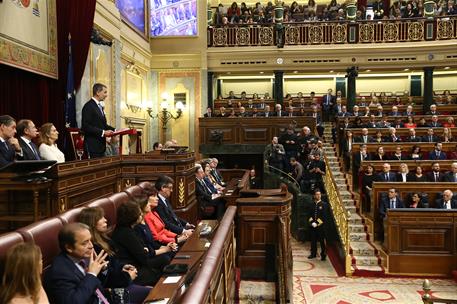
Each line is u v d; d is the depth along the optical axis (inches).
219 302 128.1
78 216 140.6
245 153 571.2
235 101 673.0
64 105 308.5
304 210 446.0
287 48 644.1
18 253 91.4
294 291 314.5
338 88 767.1
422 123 561.6
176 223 223.5
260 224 240.5
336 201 413.4
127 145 512.7
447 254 351.9
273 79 764.0
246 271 238.4
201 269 103.6
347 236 361.4
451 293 315.0
